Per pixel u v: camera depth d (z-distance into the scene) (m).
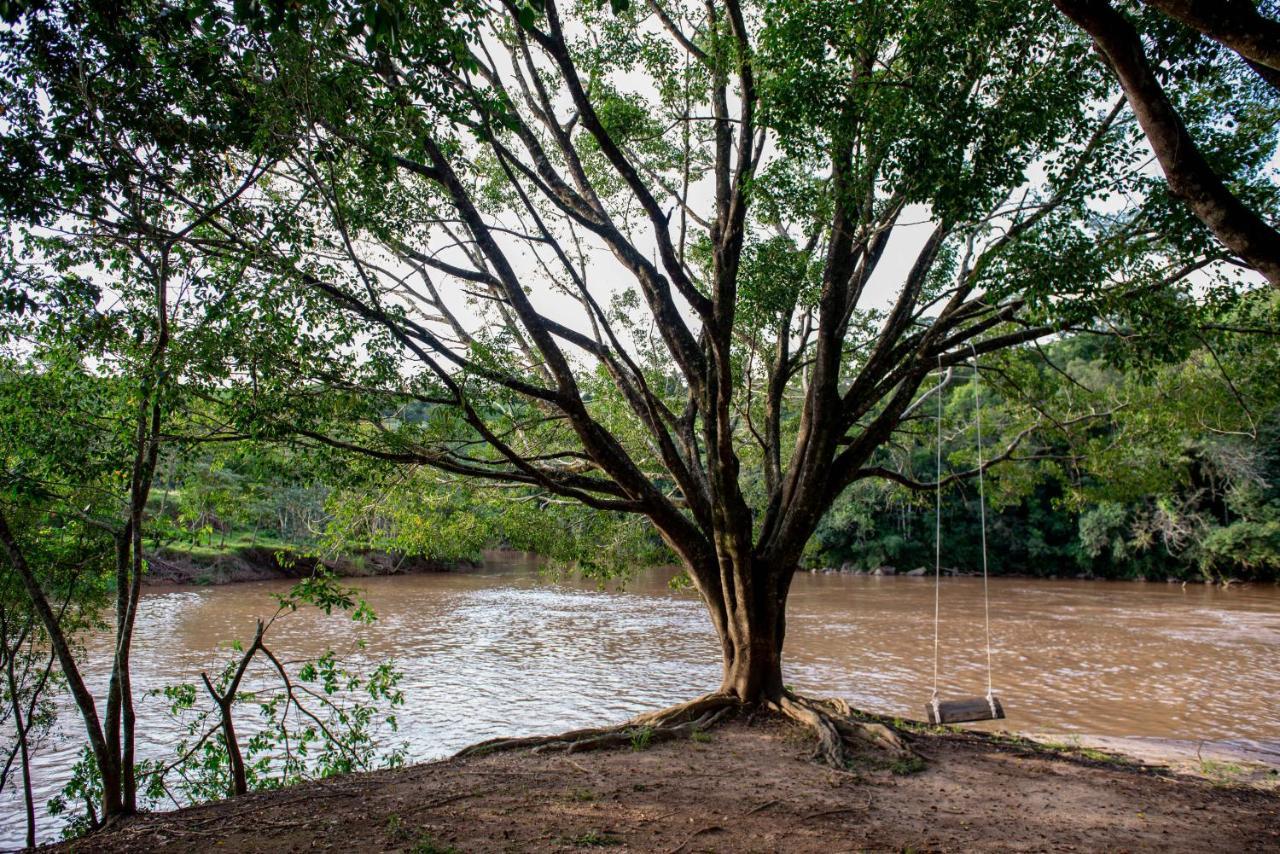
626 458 9.56
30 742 11.38
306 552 10.70
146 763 8.29
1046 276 5.76
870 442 9.49
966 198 5.96
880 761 7.84
